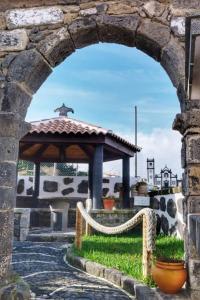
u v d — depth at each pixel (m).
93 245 6.78
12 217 3.61
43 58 3.79
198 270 3.14
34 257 6.53
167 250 5.80
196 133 3.33
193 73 2.74
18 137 3.76
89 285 4.52
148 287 3.82
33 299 3.79
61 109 12.30
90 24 3.71
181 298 3.21
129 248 6.43
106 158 12.26
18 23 3.86
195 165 3.31
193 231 3.02
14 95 3.68
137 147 10.69
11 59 3.78
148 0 3.70
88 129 9.32
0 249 3.39
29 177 13.23
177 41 3.56
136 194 10.12
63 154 11.75
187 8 3.62
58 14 3.81
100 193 8.66
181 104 3.54
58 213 9.97
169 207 7.88
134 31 3.65
